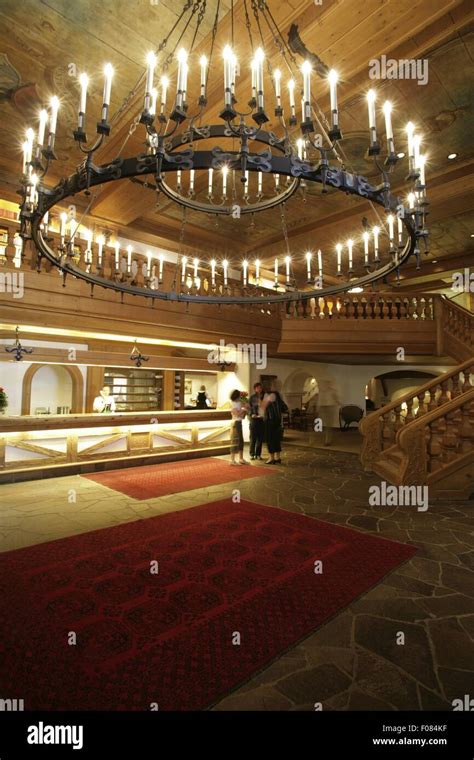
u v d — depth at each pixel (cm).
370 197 293
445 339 1228
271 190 1102
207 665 244
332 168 268
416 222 320
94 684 228
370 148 278
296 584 348
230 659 250
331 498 629
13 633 275
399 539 457
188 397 1609
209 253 1473
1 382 1010
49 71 691
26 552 412
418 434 626
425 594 336
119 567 379
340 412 1627
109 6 573
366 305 1249
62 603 314
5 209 1095
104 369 1218
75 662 246
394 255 388
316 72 645
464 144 896
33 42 634
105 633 276
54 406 1232
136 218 1194
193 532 475
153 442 923
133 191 1016
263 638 272
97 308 808
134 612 303
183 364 1065
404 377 2016
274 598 325
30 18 595
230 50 253
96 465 829
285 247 1441
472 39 615
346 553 416
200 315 980
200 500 616
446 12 538
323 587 344
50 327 771
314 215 1258
